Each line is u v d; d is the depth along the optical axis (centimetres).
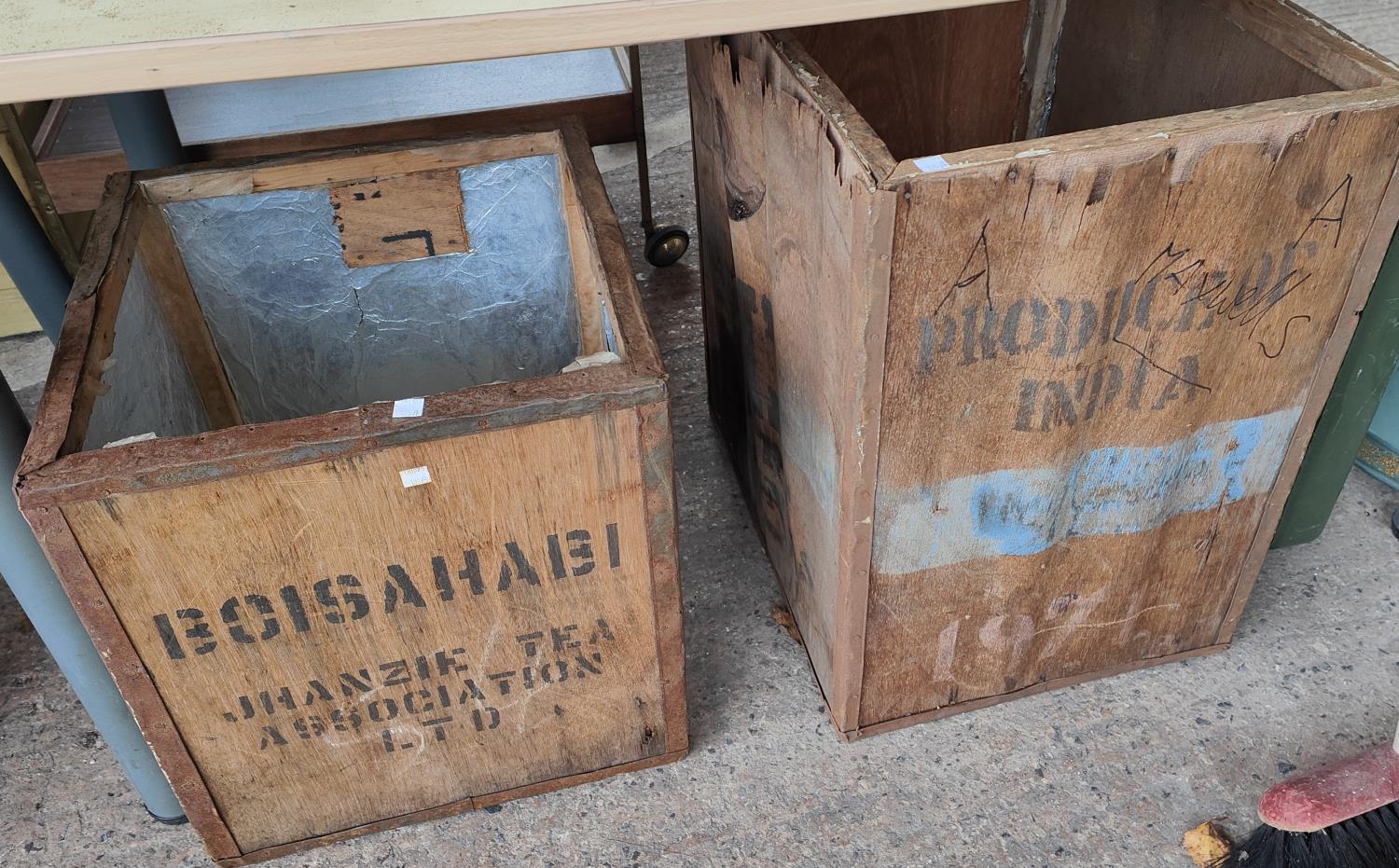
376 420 100
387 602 113
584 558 116
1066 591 138
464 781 136
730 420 183
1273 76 122
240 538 103
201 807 126
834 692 144
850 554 123
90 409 111
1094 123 165
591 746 138
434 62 85
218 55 81
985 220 97
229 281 154
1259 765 141
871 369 106
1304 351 120
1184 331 112
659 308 232
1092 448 122
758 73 121
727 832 137
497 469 106
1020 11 164
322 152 146
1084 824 135
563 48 87
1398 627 159
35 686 158
